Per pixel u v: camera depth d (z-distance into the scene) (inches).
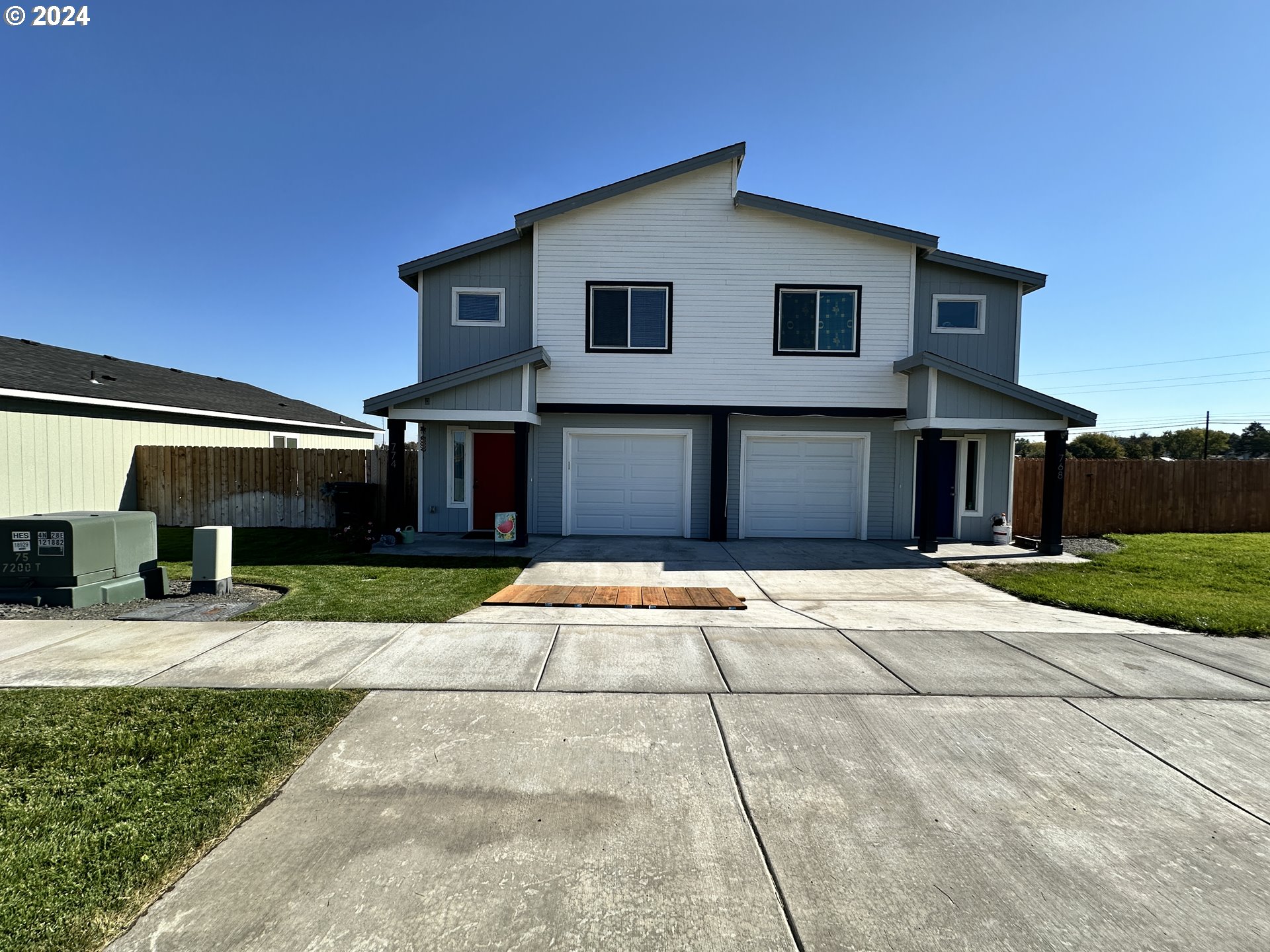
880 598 306.5
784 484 500.7
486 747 144.5
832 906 95.7
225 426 687.7
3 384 470.9
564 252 482.6
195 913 93.0
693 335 484.1
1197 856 108.7
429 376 491.2
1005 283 490.6
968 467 502.0
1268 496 557.9
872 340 484.1
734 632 237.8
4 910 92.0
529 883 100.1
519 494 441.7
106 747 141.2
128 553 287.6
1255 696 178.5
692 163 473.4
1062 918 93.7
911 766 138.6
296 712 160.4
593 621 251.1
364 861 105.0
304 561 379.6
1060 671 197.6
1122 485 553.6
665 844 110.6
